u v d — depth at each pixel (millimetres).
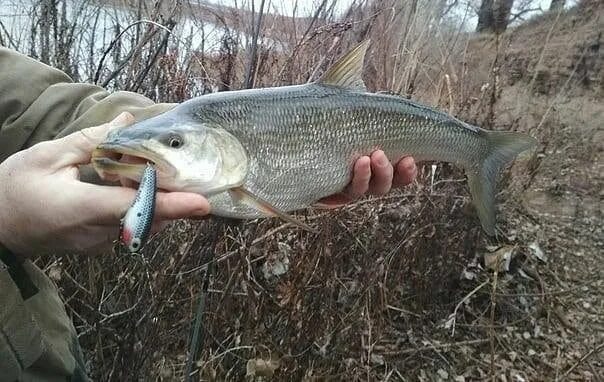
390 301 1006
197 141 447
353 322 871
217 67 979
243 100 499
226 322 804
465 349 1034
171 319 796
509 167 1316
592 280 1282
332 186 562
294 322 824
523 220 1479
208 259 763
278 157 513
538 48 2381
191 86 933
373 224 962
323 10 1135
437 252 1057
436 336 1041
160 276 735
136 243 321
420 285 1061
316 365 837
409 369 970
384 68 1257
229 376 807
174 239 775
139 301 700
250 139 491
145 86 892
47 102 430
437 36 1398
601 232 1491
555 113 1921
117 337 712
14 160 339
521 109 1756
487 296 1146
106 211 327
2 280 333
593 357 1047
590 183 1773
